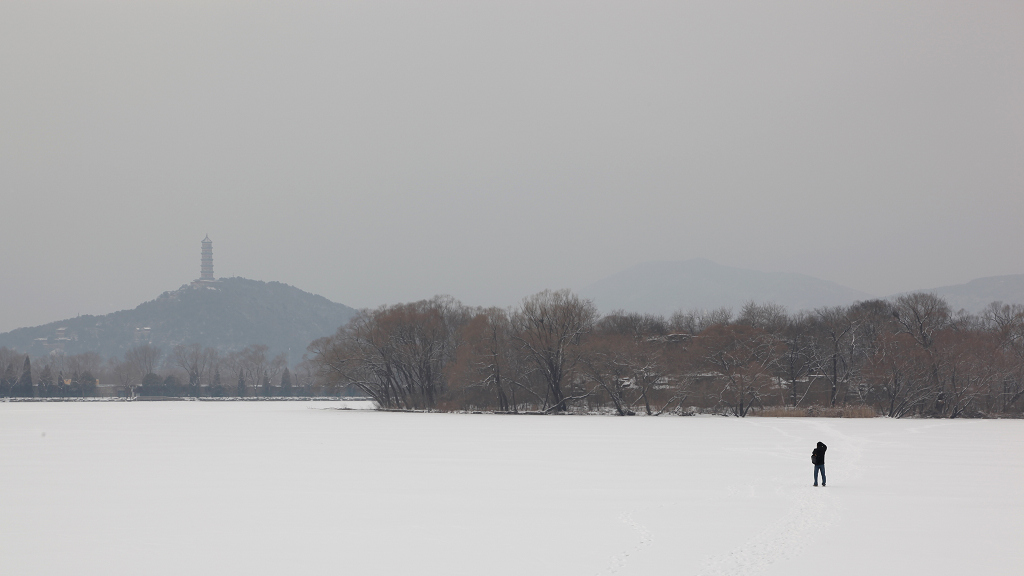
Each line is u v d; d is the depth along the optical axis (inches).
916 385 5866.1
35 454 3041.3
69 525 1556.3
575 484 2100.1
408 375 7559.1
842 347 6422.2
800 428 4544.8
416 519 1601.9
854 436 3853.3
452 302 7642.7
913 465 2507.4
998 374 5856.3
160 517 1636.3
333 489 2025.1
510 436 3971.5
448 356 7283.5
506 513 1662.2
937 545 1328.7
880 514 1611.7
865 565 1198.9
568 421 5516.7
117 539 1429.6
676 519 1576.0
